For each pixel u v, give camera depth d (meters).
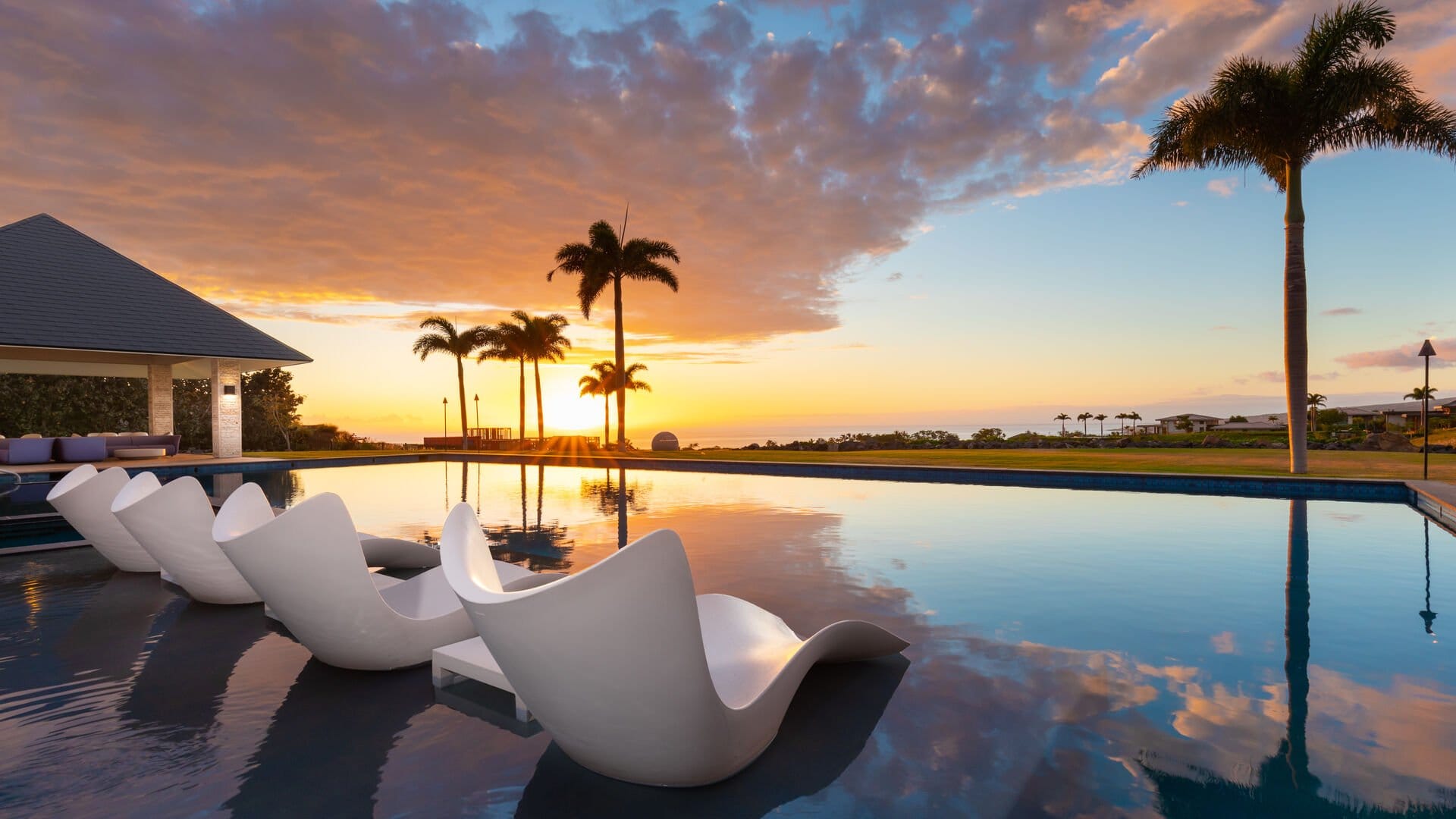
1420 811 1.87
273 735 2.47
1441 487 8.47
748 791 2.03
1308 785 2.02
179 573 4.22
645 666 1.72
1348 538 6.51
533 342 30.66
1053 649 3.37
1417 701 2.68
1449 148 10.98
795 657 2.44
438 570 3.87
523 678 1.88
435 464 19.16
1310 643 3.45
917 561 5.55
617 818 1.89
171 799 2.01
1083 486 11.41
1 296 14.27
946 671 3.06
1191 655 3.27
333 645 3.04
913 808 1.92
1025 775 2.11
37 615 4.14
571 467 17.42
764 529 7.22
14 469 12.36
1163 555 5.75
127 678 3.07
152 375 17.30
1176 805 1.91
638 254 21.97
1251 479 10.02
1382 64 11.08
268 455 18.73
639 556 1.56
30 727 2.53
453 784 2.10
